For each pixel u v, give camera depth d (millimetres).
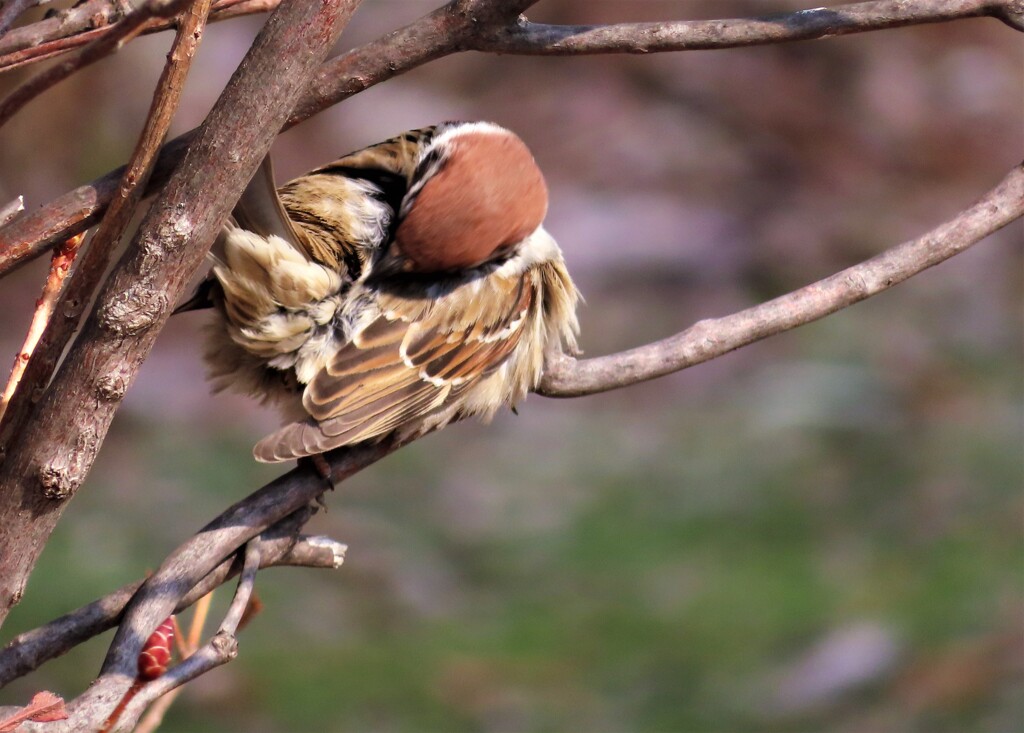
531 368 5715
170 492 14031
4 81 4152
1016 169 4727
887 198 19016
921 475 13578
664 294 17406
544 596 12492
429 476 14938
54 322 3291
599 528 13695
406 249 5102
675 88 20594
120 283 3229
